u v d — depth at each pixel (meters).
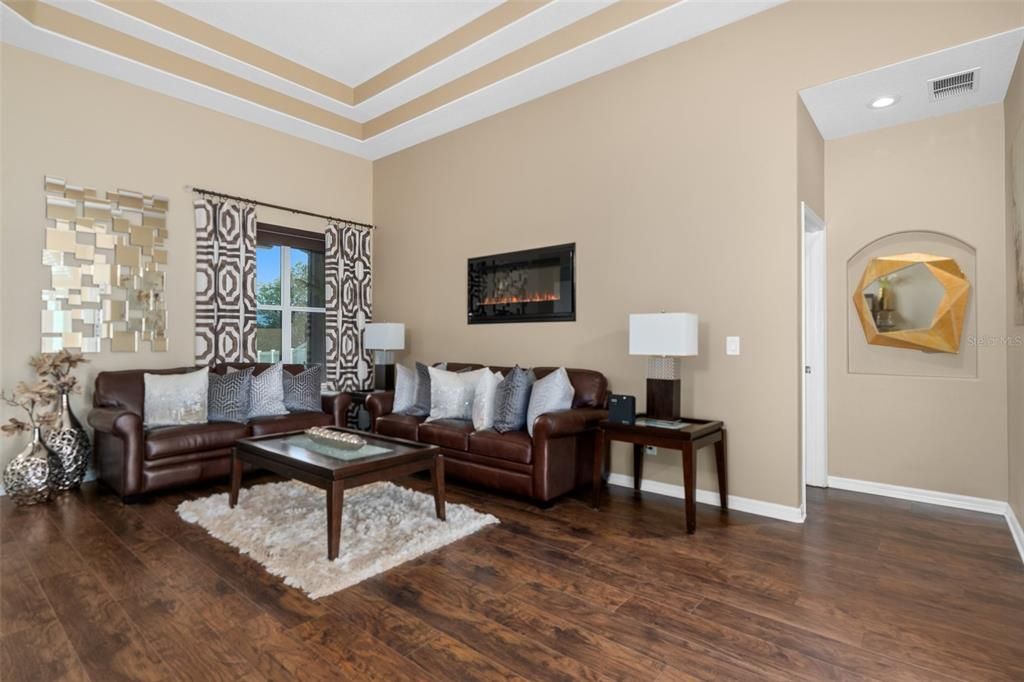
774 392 3.30
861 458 3.88
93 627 1.97
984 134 3.43
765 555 2.67
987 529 3.05
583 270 4.24
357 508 3.29
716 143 3.55
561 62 3.97
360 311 5.89
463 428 3.88
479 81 4.42
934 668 1.75
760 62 3.37
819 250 4.00
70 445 3.66
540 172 4.53
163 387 3.91
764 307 3.35
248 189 5.02
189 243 4.62
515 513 3.30
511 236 4.74
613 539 2.88
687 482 3.00
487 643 1.89
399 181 5.80
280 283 5.37
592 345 4.19
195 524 3.04
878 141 3.81
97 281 4.10
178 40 3.99
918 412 3.65
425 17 4.04
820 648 1.86
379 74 4.86
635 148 3.94
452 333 5.23
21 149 3.75
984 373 3.43
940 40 2.80
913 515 3.31
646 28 3.53
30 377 3.77
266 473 4.21
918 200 3.66
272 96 4.80
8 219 3.70
